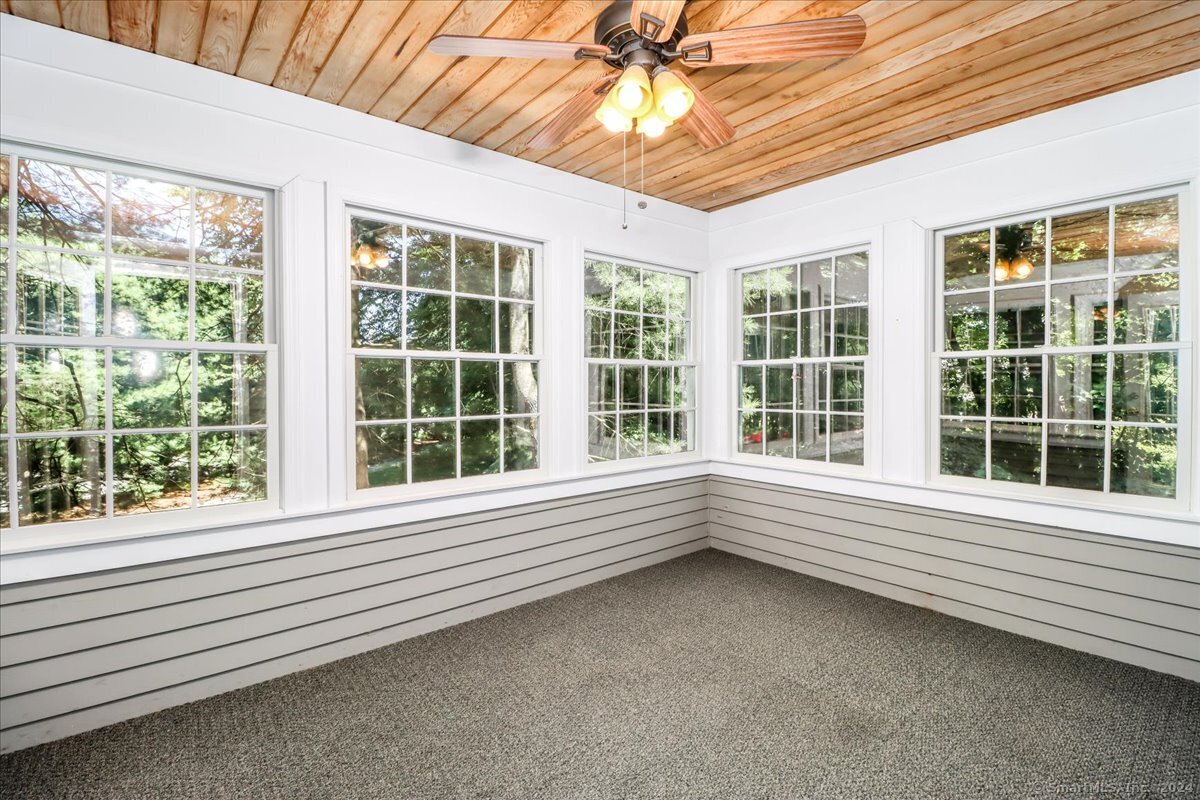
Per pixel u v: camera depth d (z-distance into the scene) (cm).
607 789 168
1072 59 212
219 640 223
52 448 199
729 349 406
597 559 348
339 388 253
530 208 315
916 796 165
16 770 178
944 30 192
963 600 289
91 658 199
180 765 181
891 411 316
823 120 263
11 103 183
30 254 195
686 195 377
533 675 235
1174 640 231
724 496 408
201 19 186
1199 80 221
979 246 289
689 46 160
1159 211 238
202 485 226
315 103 243
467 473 299
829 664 243
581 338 340
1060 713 206
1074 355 260
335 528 251
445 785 171
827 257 351
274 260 240
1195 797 163
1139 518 238
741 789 168
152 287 215
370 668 242
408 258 279
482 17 185
